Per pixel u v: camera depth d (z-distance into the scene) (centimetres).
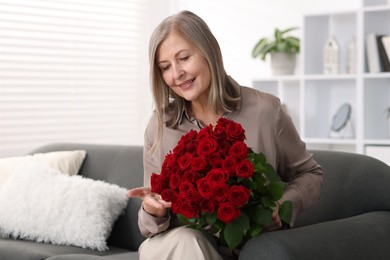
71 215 289
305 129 450
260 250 177
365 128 427
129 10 510
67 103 467
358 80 425
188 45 193
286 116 207
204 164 173
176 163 180
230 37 525
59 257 249
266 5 505
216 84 198
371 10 423
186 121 209
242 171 171
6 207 304
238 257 189
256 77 503
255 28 511
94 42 486
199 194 172
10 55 436
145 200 193
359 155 239
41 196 300
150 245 195
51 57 459
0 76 430
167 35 194
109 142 494
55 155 333
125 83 506
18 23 441
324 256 182
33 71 447
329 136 450
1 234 305
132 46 511
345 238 193
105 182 319
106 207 292
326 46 448
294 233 184
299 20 489
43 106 452
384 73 415
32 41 448
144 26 519
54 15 461
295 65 486
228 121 183
